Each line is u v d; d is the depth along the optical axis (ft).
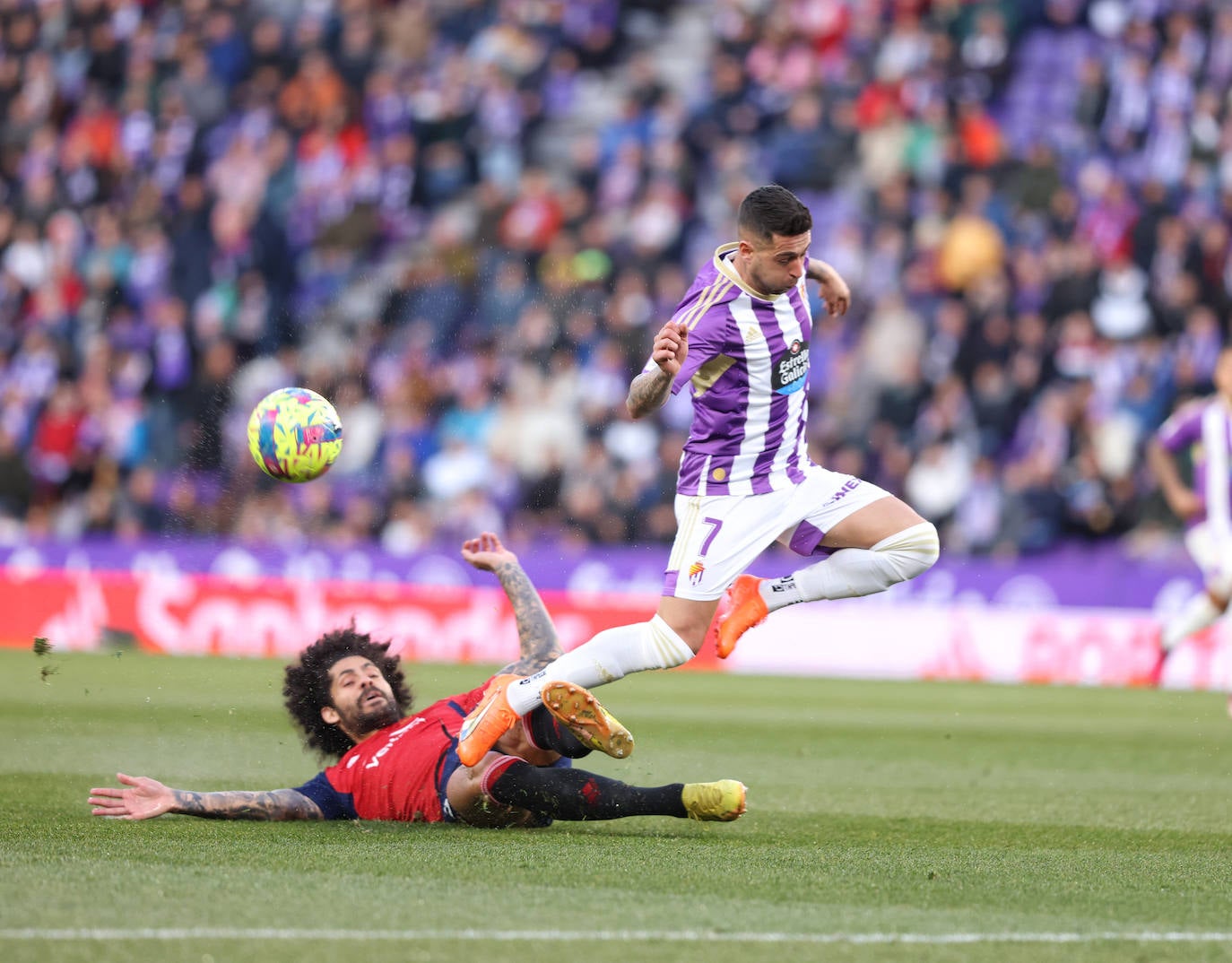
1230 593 150.00
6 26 254.47
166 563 185.57
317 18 247.09
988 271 200.54
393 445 201.57
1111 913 47.39
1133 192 210.79
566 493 193.36
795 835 65.46
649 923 43.93
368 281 222.48
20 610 184.96
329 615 177.37
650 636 65.51
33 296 233.55
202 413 213.05
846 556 67.92
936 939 42.73
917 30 229.45
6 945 39.81
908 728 118.93
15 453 211.61
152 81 243.60
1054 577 171.22
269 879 49.47
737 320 65.41
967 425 185.78
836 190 221.25
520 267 212.43
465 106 239.30
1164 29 222.28
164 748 95.61
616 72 247.50
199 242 227.20
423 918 43.75
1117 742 112.37
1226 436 141.49
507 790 61.87
